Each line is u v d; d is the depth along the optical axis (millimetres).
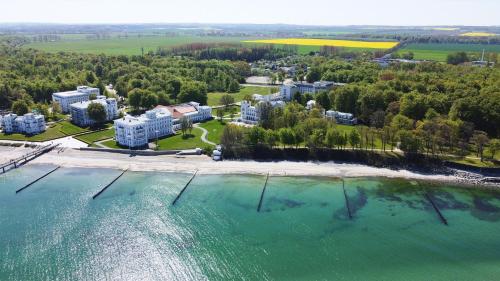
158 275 107188
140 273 107812
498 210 141500
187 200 147625
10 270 108188
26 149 198750
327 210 140750
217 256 114812
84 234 125188
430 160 178000
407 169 174625
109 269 109250
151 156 188250
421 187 159125
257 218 135375
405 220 134250
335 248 118750
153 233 126062
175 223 131875
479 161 176125
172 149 193875
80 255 115000
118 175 168625
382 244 120812
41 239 122312
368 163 180375
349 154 185000
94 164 179750
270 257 114438
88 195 151375
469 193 154500
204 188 157500
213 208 141875
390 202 146750
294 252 116750
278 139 188250
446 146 188875
